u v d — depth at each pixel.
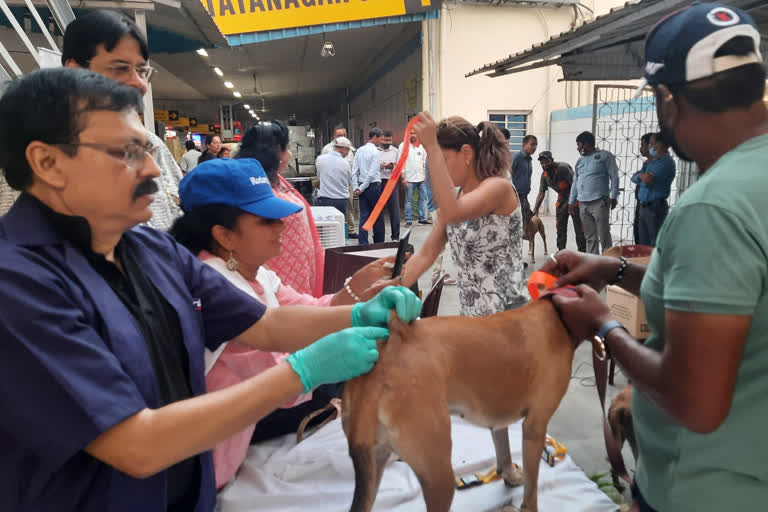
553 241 8.30
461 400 1.27
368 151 7.93
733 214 0.76
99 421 0.77
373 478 1.19
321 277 2.62
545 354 1.34
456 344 1.26
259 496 1.62
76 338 0.79
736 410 0.83
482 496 1.63
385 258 1.73
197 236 1.54
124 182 0.87
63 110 0.82
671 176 5.68
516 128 11.36
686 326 0.79
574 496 1.69
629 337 1.05
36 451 0.78
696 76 0.82
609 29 4.32
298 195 2.54
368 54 14.95
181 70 14.40
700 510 0.88
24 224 0.86
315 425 2.10
